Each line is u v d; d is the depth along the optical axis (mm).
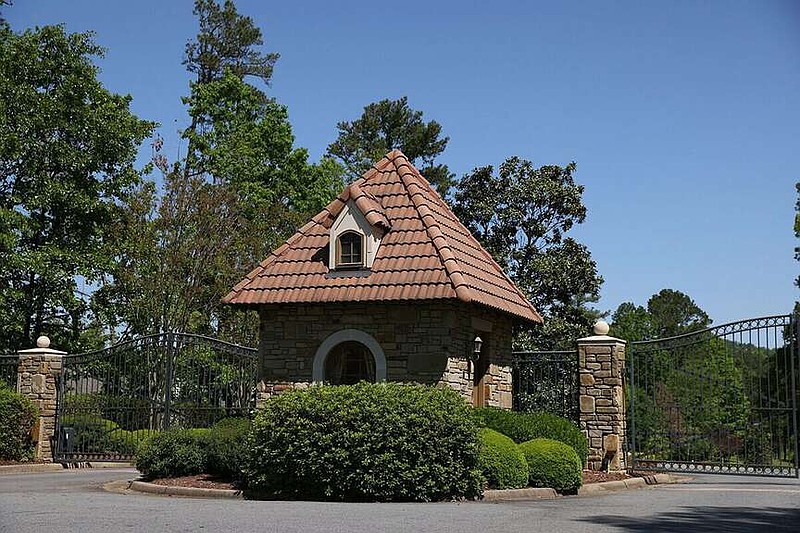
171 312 34781
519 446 16797
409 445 14773
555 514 12539
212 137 39469
